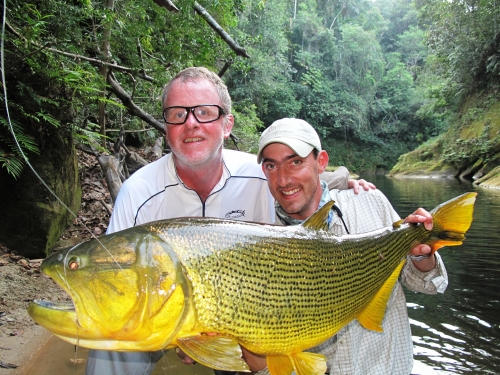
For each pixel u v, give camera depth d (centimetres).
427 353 421
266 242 230
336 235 258
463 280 638
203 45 1054
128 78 1017
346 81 5141
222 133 309
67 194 652
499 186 2016
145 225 214
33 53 551
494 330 473
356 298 260
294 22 5097
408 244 277
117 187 677
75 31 731
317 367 237
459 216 278
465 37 2848
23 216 557
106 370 303
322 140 4781
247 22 2681
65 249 203
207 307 212
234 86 3055
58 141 614
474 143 2694
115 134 1030
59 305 200
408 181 2775
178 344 208
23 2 618
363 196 312
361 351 287
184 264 208
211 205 328
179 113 293
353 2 6575
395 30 7688
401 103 5434
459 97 3212
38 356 367
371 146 5072
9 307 436
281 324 231
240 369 205
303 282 238
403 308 300
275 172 284
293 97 4234
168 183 320
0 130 519
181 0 957
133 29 897
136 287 198
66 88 625
